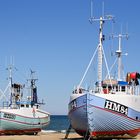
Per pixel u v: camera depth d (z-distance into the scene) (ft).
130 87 153.69
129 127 143.02
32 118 202.08
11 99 204.44
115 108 137.80
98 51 144.77
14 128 195.93
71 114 144.46
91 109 135.54
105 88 147.02
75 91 145.79
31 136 185.47
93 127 137.59
